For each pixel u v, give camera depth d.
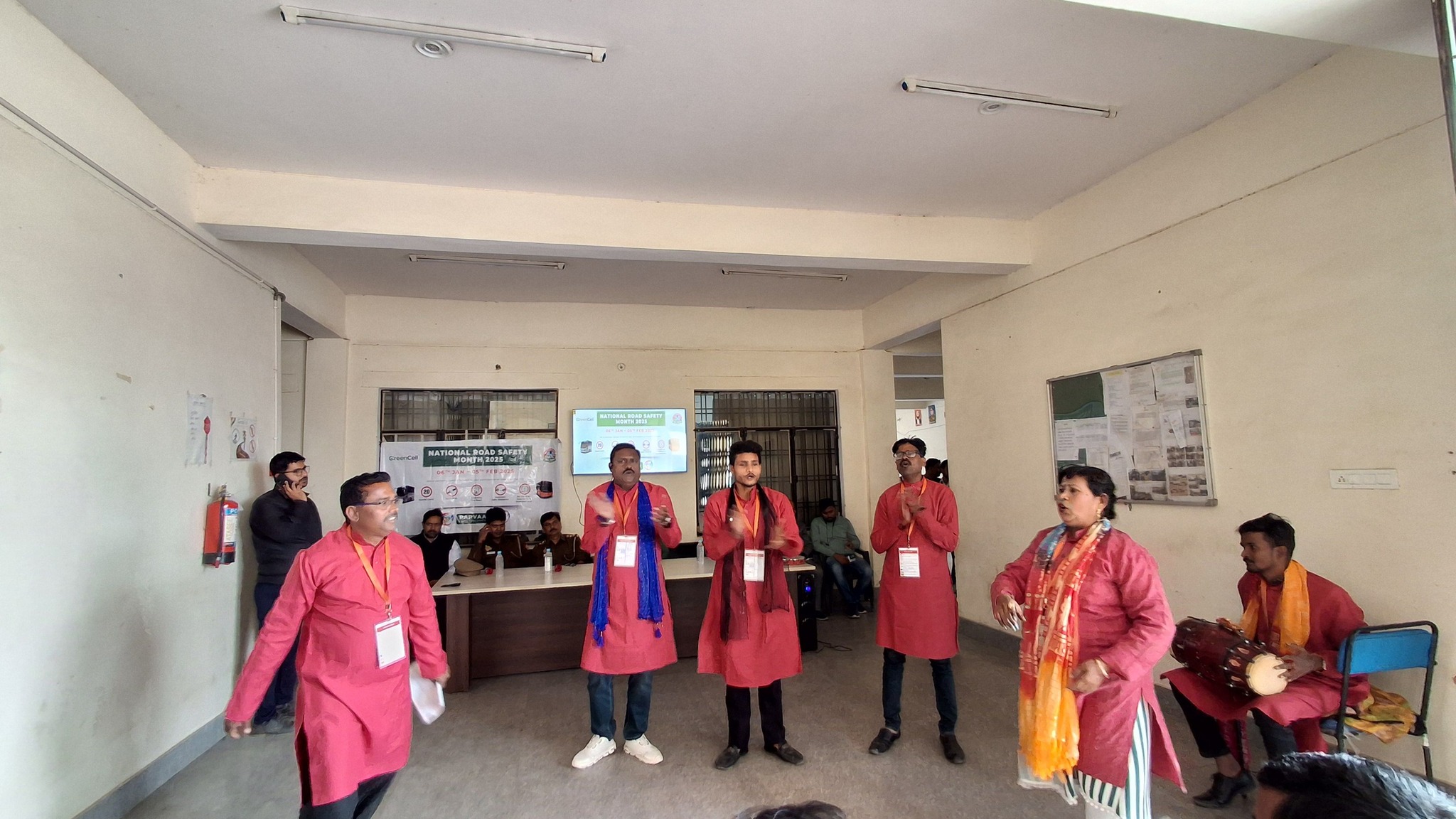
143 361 2.76
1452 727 2.31
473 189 3.65
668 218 3.93
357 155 3.23
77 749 2.32
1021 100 2.88
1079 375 3.94
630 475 2.97
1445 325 2.32
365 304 5.79
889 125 3.11
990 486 4.75
